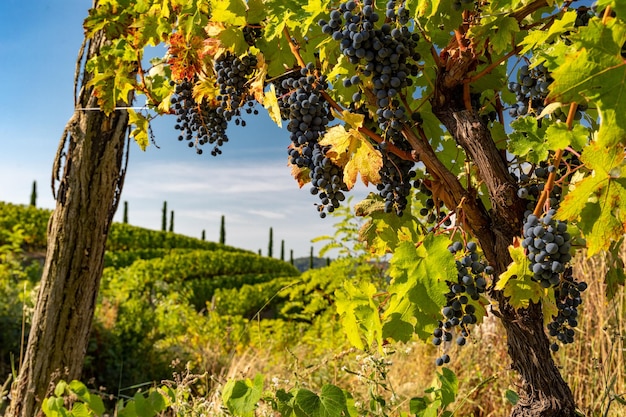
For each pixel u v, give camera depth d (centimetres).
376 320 164
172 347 701
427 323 163
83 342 347
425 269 154
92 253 342
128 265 1914
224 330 803
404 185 179
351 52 153
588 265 361
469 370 375
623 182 125
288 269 2808
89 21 267
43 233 1764
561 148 133
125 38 276
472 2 153
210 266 2092
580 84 116
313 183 175
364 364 220
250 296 1556
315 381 323
